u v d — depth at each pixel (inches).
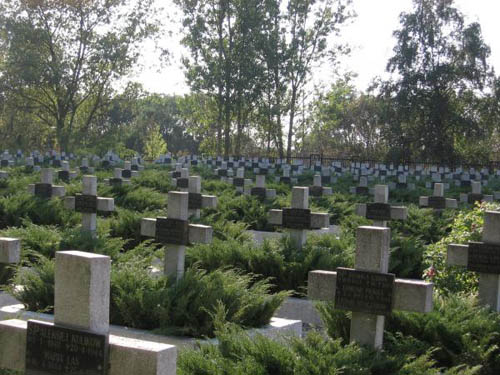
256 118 2337.6
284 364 211.2
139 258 370.0
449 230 624.4
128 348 161.9
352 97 2989.7
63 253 170.4
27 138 2333.9
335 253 424.2
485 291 317.7
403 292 233.9
